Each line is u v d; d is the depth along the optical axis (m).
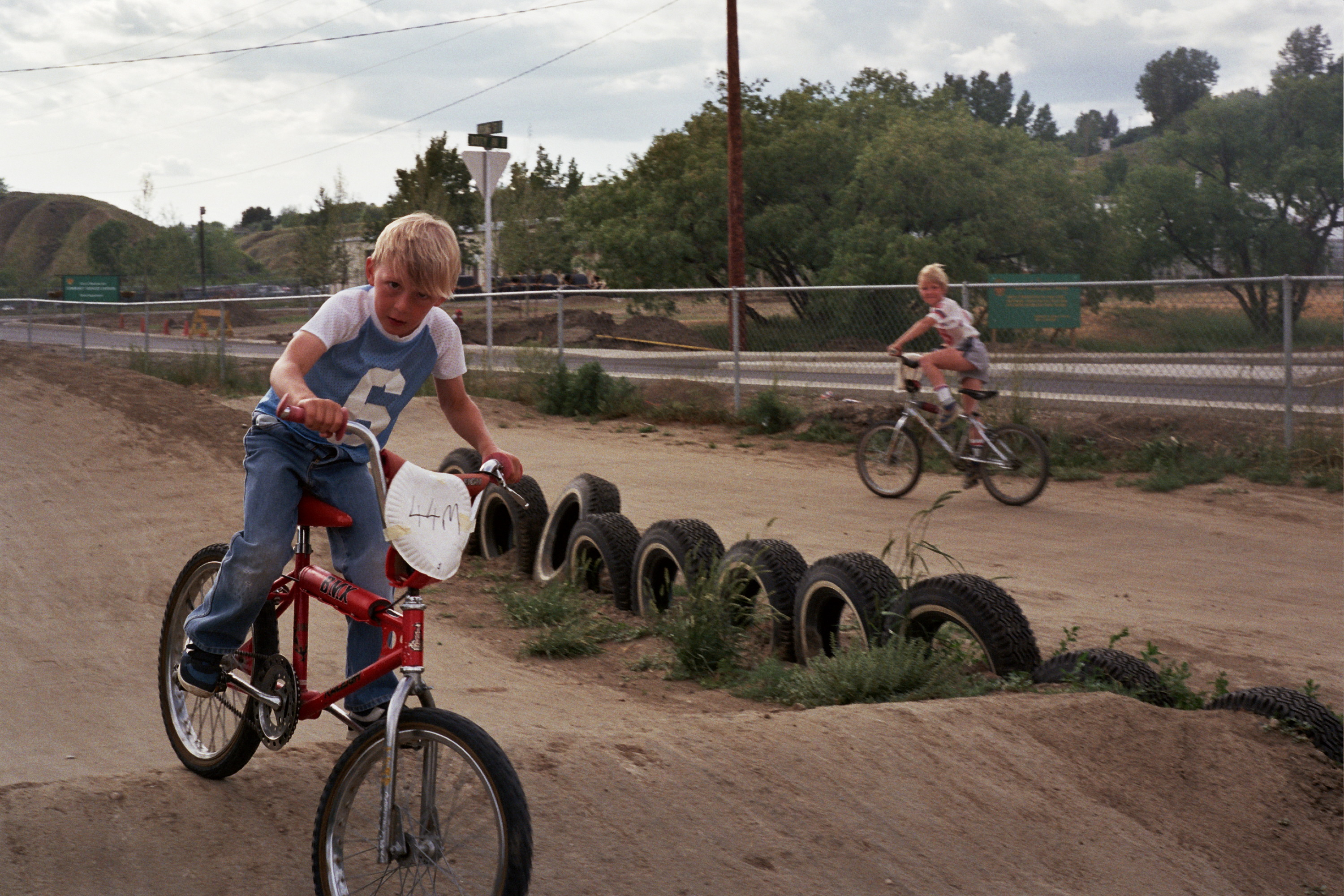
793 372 16.33
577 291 17.80
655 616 6.64
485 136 28.75
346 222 60.56
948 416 10.65
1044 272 36.25
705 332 18.14
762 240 36.00
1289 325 11.78
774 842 3.31
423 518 2.59
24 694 5.29
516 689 5.37
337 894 2.68
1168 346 13.96
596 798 3.37
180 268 70.38
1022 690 4.88
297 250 60.69
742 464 12.69
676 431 15.29
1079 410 13.31
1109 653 5.04
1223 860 3.60
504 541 8.45
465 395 3.39
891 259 33.16
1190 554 8.46
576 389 16.81
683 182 36.03
